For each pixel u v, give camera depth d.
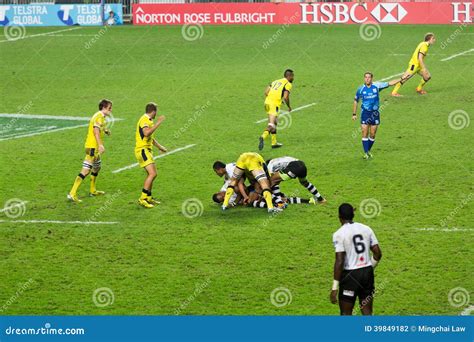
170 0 187.75
